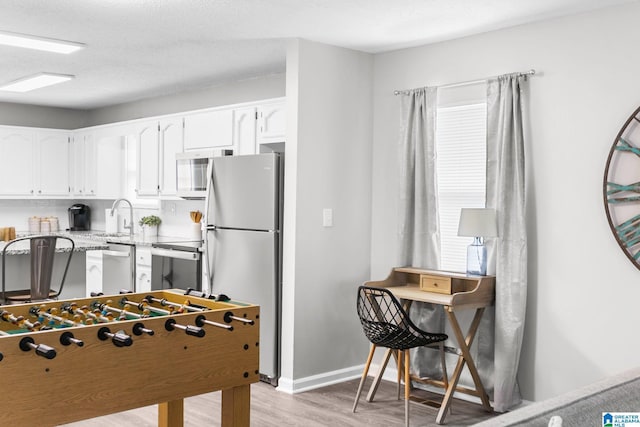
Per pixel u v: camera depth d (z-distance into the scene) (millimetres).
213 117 5750
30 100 7461
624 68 3674
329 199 4766
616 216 3652
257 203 4793
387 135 4938
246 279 4879
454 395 4500
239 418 3186
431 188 4543
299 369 4621
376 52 4973
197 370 2982
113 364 2697
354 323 4973
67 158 7852
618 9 3691
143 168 6664
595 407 1833
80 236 7012
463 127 4492
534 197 4051
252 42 4645
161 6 3812
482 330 4273
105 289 6367
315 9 3865
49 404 2525
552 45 3980
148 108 7285
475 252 4141
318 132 4680
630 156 3600
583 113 3838
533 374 4059
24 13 3936
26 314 3207
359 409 4211
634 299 3641
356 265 4965
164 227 7012
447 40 4539
